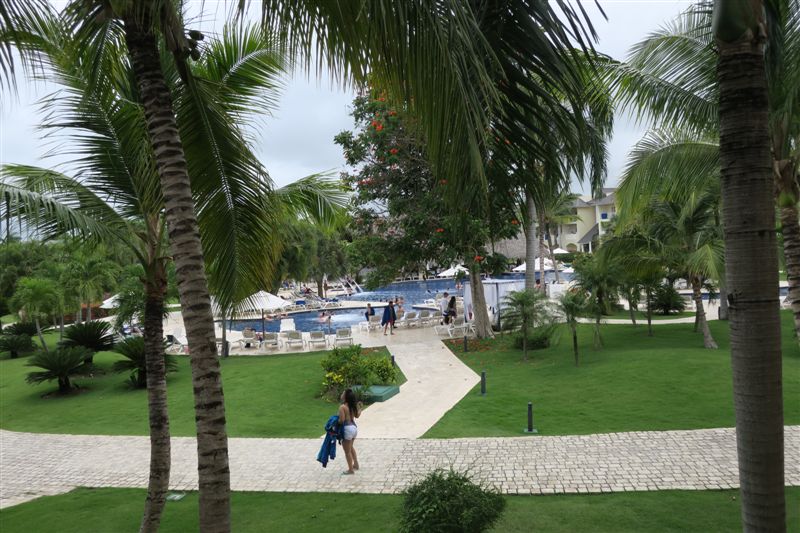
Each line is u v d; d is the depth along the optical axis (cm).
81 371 2025
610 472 845
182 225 425
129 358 1809
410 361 1873
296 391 1544
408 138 1741
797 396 1126
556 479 830
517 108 351
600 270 1822
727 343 1755
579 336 2133
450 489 579
